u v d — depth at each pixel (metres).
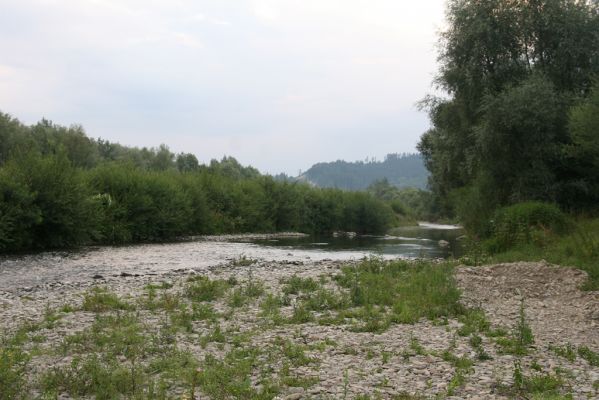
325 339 11.10
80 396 7.73
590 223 28.70
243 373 8.62
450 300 15.20
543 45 35.31
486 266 20.23
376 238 61.19
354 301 15.19
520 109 30.92
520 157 33.38
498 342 11.04
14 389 7.65
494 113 31.75
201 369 8.75
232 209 62.91
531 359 9.93
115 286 18.83
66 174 35.66
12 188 31.91
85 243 40.50
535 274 18.62
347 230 81.62
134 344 10.40
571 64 34.69
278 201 71.19
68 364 9.13
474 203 35.94
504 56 35.44
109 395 7.65
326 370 8.97
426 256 34.22
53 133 84.12
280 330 12.01
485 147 32.38
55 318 12.95
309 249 40.94
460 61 36.31
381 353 10.11
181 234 54.75
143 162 111.31
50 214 34.44
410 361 9.58
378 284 17.91
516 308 14.95
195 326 12.29
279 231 71.69
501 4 35.12
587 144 28.33
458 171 41.09
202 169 65.94
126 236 44.06
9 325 12.40
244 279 20.11
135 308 14.42
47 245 35.91
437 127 42.00
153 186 47.62
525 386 8.18
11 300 16.14
